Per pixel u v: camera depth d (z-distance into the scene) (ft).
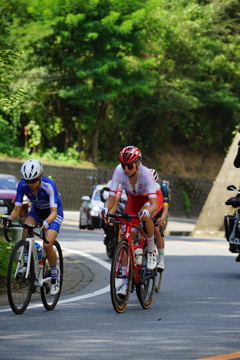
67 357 45.14
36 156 298.56
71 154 304.50
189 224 270.67
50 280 64.69
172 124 346.33
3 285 77.36
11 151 289.94
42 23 264.52
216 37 335.06
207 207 180.86
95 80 283.79
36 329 54.39
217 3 335.47
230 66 332.19
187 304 68.85
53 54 286.25
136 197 66.74
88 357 45.34
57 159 301.02
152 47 308.60
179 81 314.55
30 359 44.27
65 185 289.53
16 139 305.32
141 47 284.20
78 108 308.81
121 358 45.27
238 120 355.56
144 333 53.78
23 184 64.18
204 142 358.02
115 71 288.30
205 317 61.41
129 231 64.44
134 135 341.00
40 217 66.13
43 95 297.33
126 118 330.13
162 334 53.47
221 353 47.11
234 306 67.67
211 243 147.13
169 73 323.16
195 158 354.13
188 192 325.21
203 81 333.62
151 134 342.23
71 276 91.71
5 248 82.43
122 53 289.53
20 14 259.19
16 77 93.09
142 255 66.54
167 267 100.94
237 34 340.39
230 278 89.56
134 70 290.76
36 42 279.90
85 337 51.72
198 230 180.86
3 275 78.23
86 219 176.35
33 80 283.79
